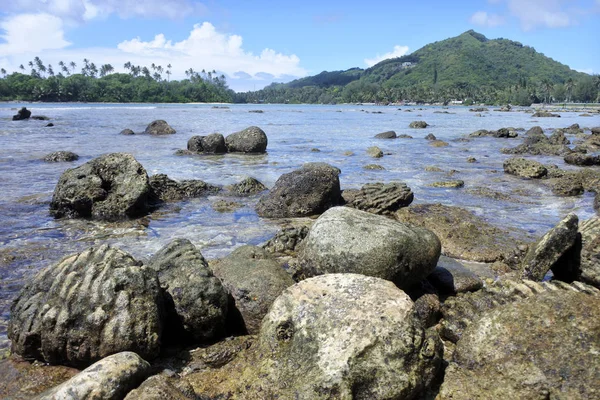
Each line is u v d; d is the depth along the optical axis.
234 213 13.99
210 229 12.31
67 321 5.98
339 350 5.21
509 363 5.40
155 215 13.73
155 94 176.50
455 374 5.65
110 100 163.38
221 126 47.62
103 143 30.44
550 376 5.07
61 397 4.68
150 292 6.32
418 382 5.25
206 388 5.57
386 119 69.69
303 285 6.20
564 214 13.95
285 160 24.70
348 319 5.49
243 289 7.16
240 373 5.71
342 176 19.91
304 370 5.24
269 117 71.50
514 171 20.61
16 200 14.77
